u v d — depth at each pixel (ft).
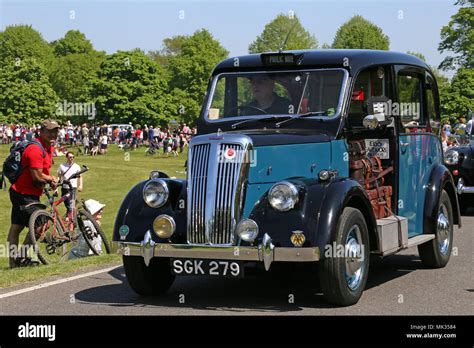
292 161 24.68
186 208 24.17
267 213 23.18
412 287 27.48
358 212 24.18
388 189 28.27
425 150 31.81
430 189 31.45
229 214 23.31
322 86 27.14
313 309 23.80
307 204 23.06
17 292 26.78
